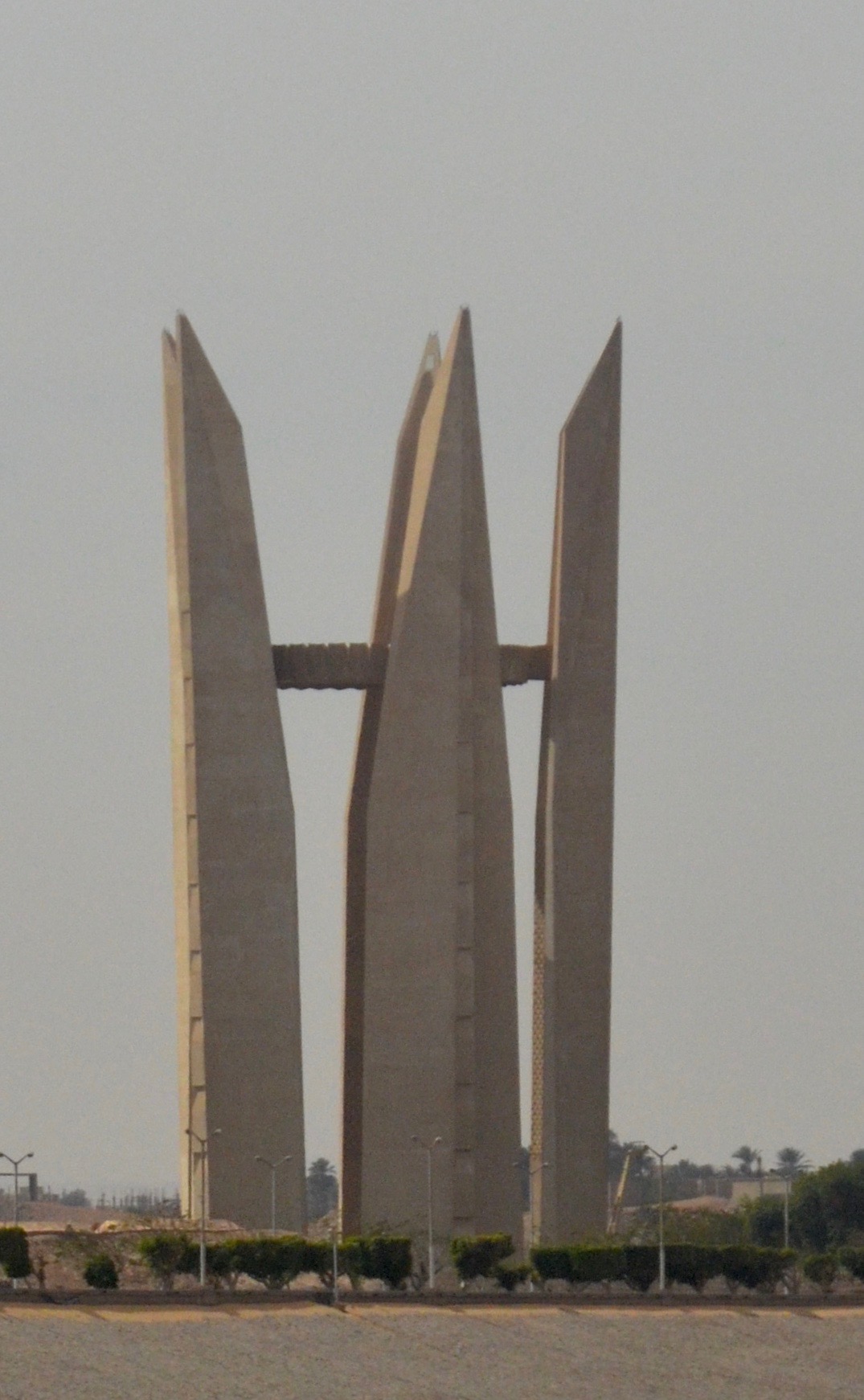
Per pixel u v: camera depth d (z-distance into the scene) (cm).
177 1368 19838
